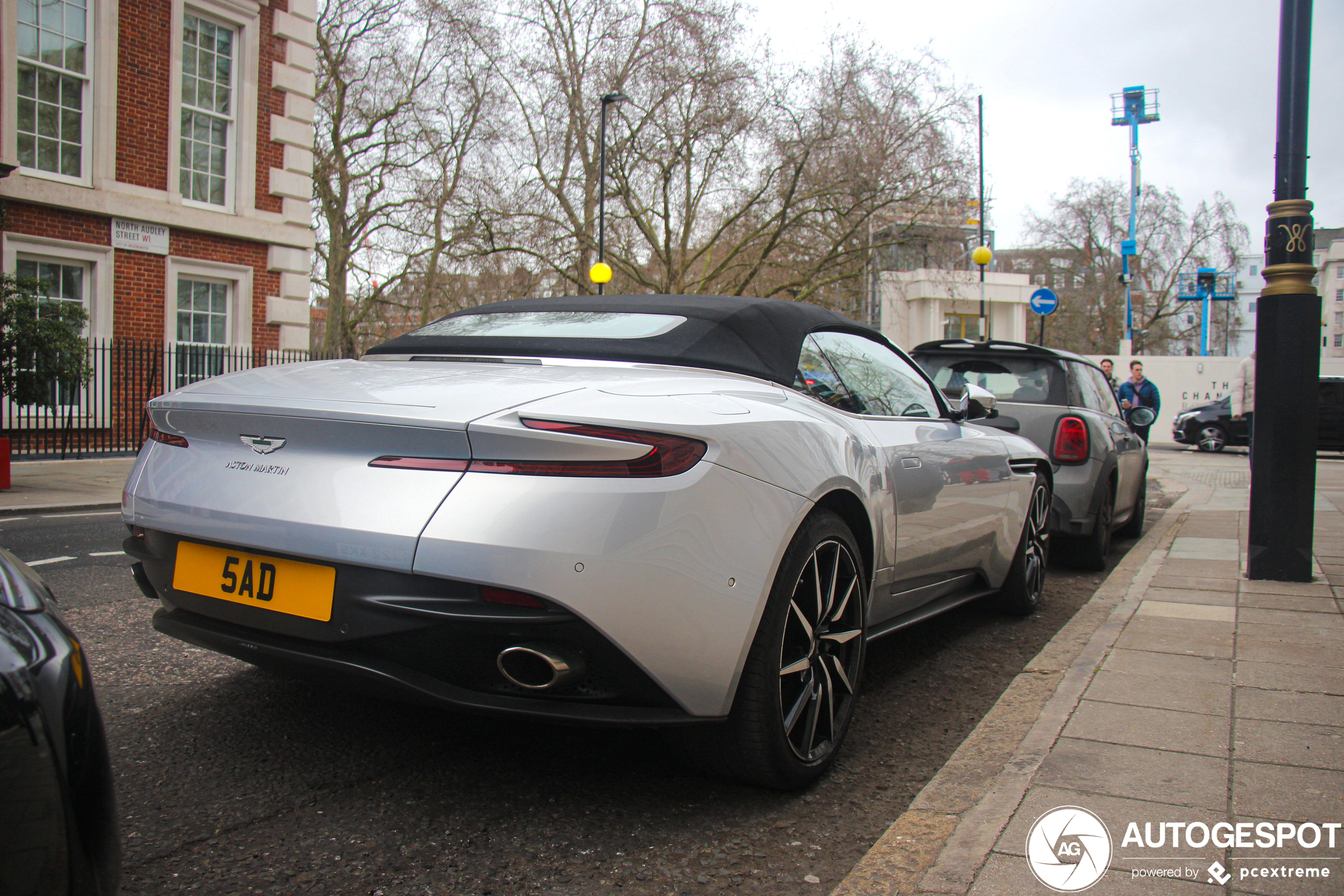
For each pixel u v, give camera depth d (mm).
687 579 2188
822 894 2064
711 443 2293
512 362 2898
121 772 2605
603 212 25109
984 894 1910
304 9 16750
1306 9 5230
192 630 2461
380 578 2164
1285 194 5254
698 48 26781
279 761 2713
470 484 2127
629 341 2938
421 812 2412
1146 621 4324
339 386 2459
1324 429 19828
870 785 2691
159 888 2004
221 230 15586
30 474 11289
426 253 30672
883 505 3068
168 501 2492
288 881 2053
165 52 14828
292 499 2273
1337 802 2357
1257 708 3070
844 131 26484
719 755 2479
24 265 13461
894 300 29031
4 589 1419
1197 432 21516
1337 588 5094
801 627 2574
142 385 14266
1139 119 39219
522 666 2180
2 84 12891
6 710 1239
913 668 3969
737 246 27859
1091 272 55469
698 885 2094
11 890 1216
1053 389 6270
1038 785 2457
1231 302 60625
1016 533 4629
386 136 29938
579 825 2369
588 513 2094
